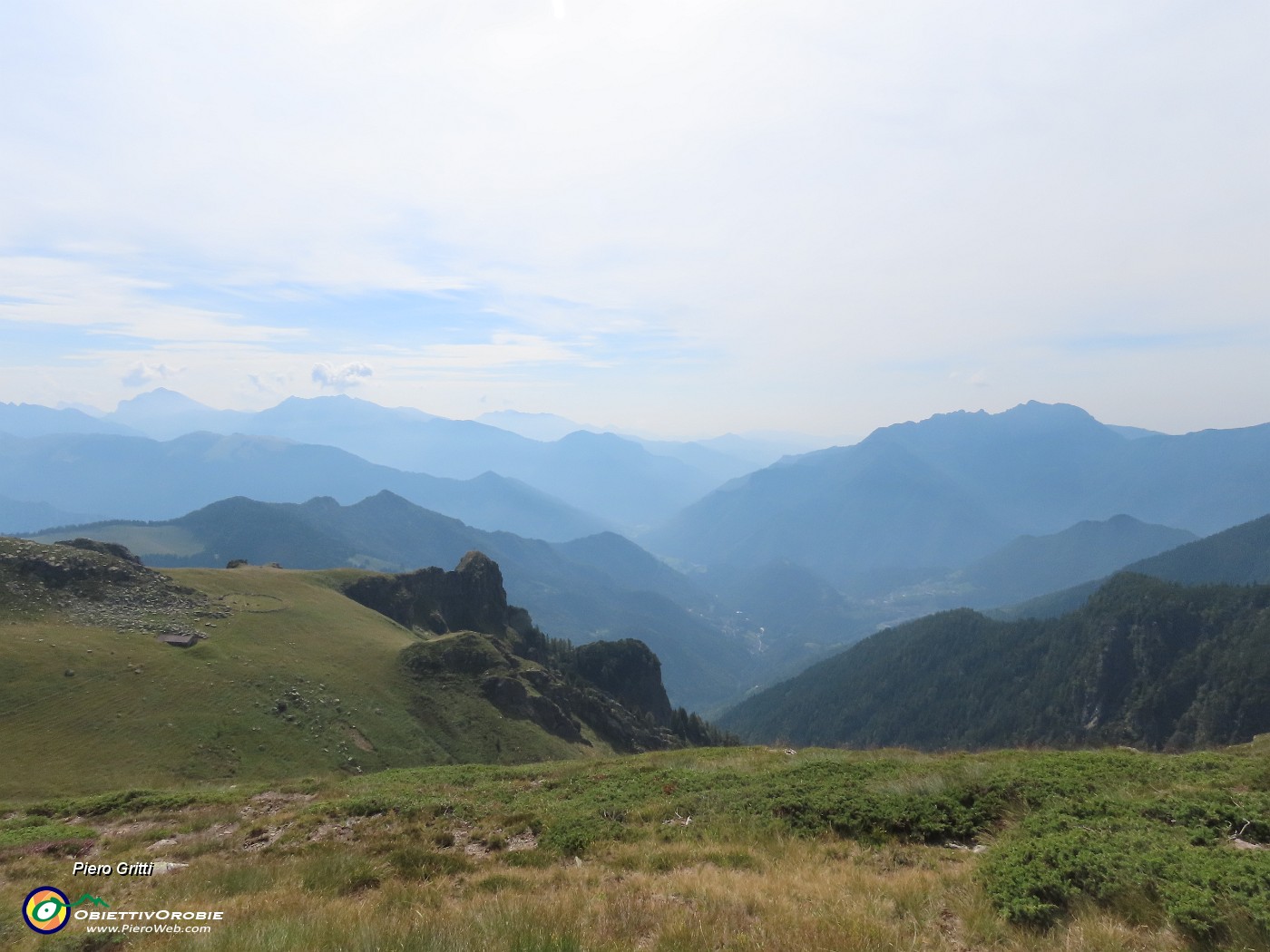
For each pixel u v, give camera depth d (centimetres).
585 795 2189
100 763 4750
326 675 7362
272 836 2008
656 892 1202
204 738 5422
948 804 1606
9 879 1680
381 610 11619
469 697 8456
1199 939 905
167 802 2606
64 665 5647
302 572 11381
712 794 1950
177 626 7069
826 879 1242
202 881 1493
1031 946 938
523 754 7912
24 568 6794
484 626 14125
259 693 6375
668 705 17062
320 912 1152
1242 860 1057
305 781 2994
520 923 1016
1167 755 2058
